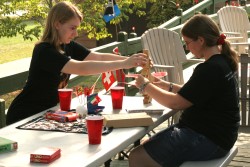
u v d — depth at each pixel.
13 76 4.07
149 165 2.96
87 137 2.58
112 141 2.51
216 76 2.87
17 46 12.66
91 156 2.29
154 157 2.95
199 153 2.93
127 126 2.76
